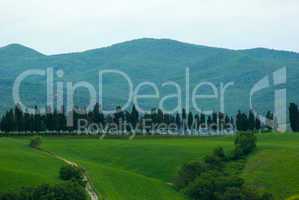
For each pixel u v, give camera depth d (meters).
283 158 146.00
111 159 167.62
